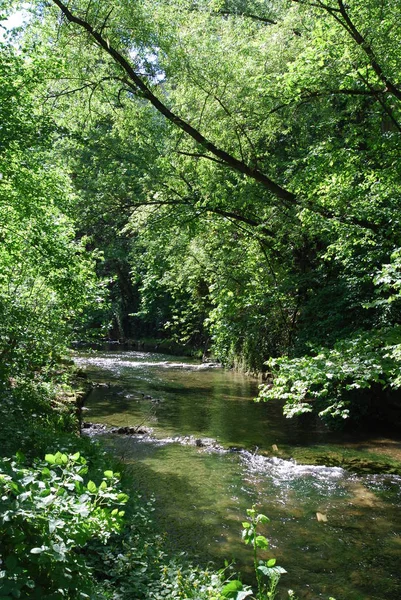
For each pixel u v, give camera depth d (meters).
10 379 9.04
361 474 10.12
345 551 6.95
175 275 22.02
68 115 12.34
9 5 9.40
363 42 8.65
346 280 13.83
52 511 2.91
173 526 7.44
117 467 7.89
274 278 16.44
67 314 11.42
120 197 14.00
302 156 13.45
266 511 8.21
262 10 16.48
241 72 12.16
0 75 8.41
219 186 13.13
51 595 2.75
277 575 3.39
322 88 9.98
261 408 16.19
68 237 11.20
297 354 14.87
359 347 7.15
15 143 8.39
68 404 12.13
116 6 10.85
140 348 36.94
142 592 4.42
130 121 12.63
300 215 11.30
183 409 15.90
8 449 6.46
